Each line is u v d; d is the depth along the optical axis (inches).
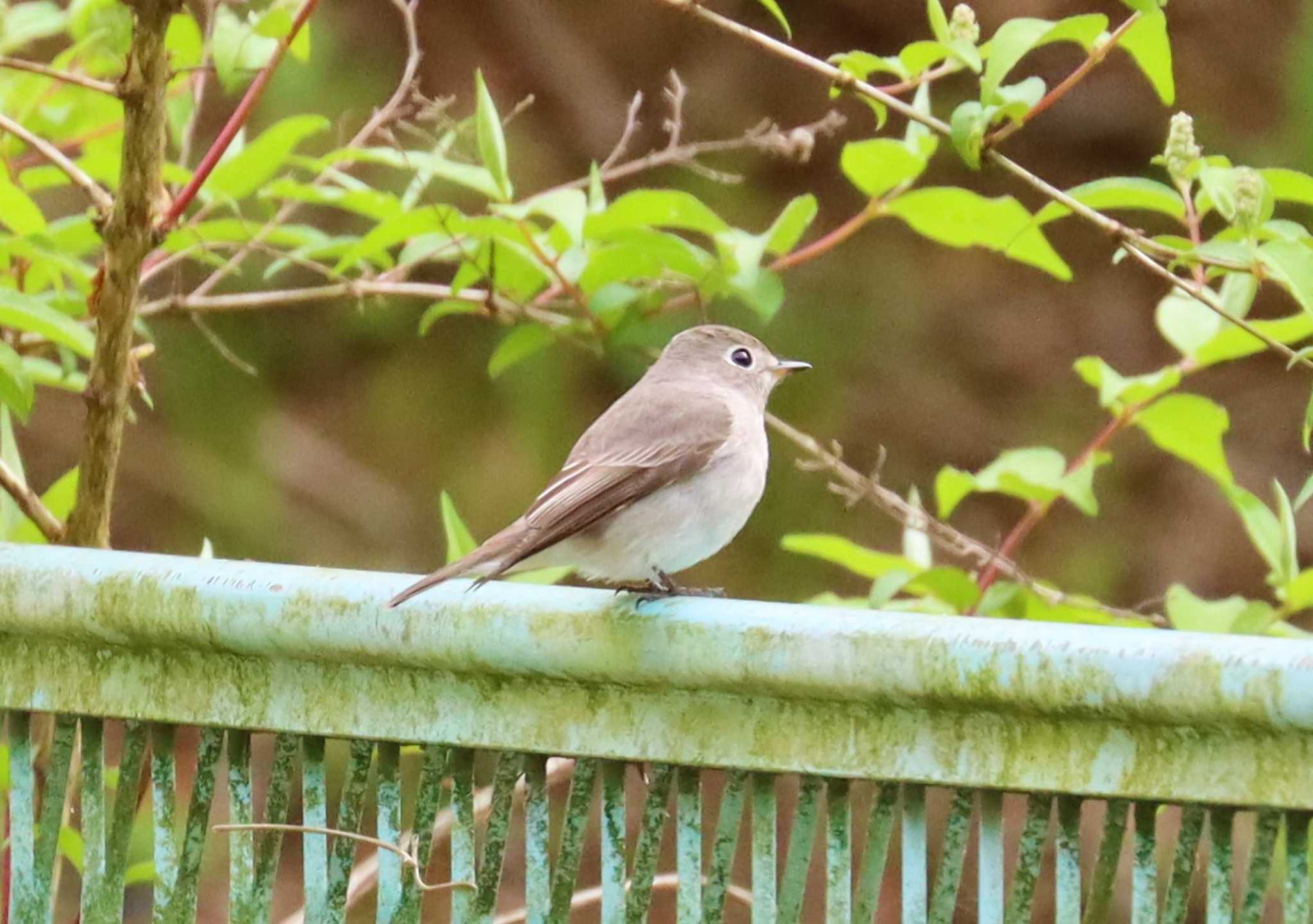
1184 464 649.0
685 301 349.4
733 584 629.9
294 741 227.6
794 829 208.2
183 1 263.4
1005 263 665.0
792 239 335.3
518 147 649.6
